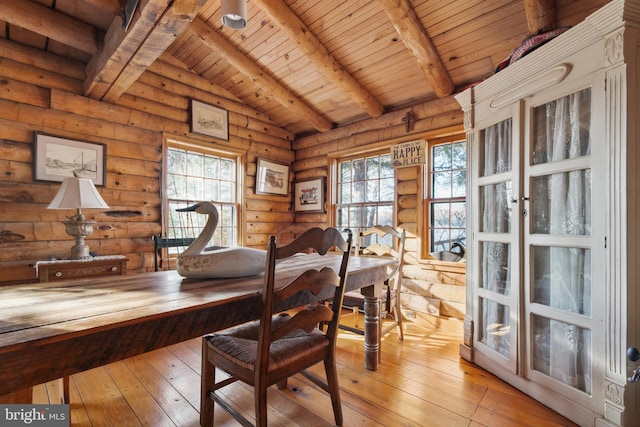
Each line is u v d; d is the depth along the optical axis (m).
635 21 1.42
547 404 1.75
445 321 3.01
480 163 2.28
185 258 1.50
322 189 4.22
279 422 1.61
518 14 2.24
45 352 0.81
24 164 2.54
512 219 1.98
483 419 1.64
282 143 4.53
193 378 2.04
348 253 1.51
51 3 2.21
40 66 2.64
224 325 1.21
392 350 2.54
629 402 1.42
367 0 2.38
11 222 2.47
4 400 0.94
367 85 3.30
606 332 1.49
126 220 3.05
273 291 1.21
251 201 4.12
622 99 1.43
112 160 2.98
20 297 1.20
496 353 2.11
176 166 3.50
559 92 1.71
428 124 3.22
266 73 3.36
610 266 1.47
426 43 2.49
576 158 1.63
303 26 2.61
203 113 3.60
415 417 1.66
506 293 2.05
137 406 1.73
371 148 3.74
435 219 3.25
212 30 2.84
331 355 1.53
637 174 1.43
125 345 0.96
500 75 2.05
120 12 1.96
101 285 1.43
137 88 3.12
